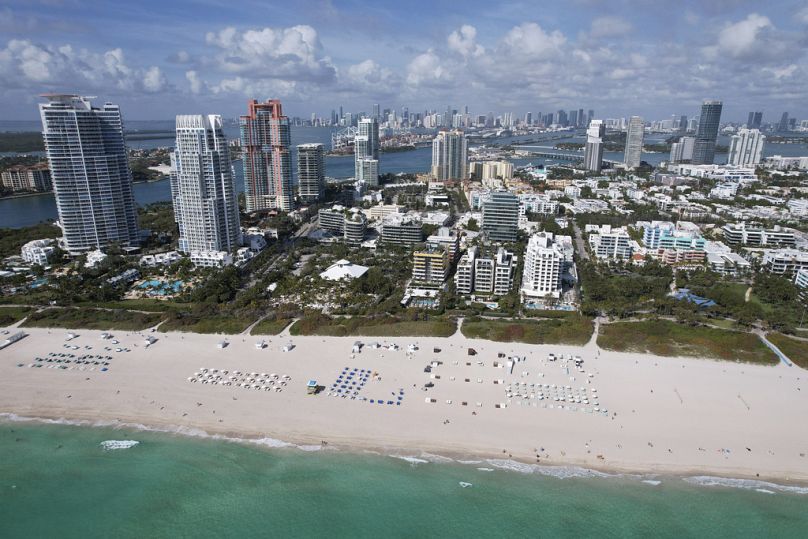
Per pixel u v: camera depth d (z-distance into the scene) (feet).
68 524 585.63
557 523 570.05
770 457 650.43
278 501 604.08
